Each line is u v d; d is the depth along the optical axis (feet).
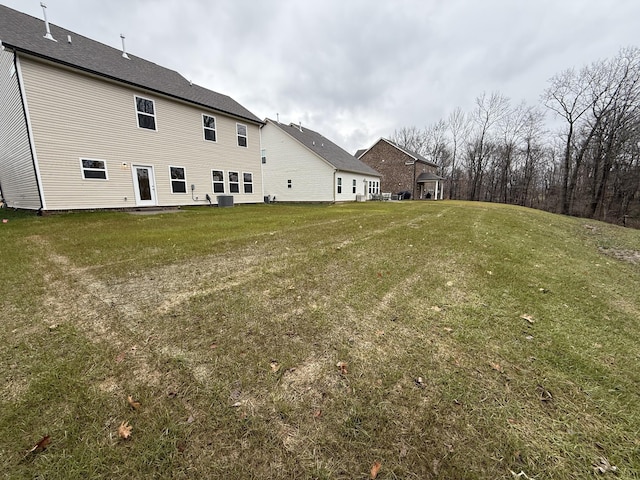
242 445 4.17
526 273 12.44
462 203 65.72
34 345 6.48
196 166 43.65
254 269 12.23
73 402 4.82
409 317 8.09
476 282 11.08
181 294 9.49
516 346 6.76
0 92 32.94
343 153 82.02
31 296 9.23
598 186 74.84
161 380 5.41
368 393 5.19
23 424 4.37
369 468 3.88
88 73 30.71
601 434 4.42
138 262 13.09
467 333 7.29
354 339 6.95
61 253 14.52
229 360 6.06
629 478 3.76
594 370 5.94
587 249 20.74
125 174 35.14
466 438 4.31
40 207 29.45
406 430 4.43
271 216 32.78
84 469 3.77
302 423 4.55
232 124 48.96
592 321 8.19
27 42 27.96
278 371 5.74
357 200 75.92
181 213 34.40
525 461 3.98
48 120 28.63
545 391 5.31
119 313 8.11
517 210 50.88
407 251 15.70
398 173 95.30
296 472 3.82
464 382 5.49
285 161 68.23
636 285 12.16
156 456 3.95
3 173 41.32
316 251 15.47
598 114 70.79
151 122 37.45
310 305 8.75
